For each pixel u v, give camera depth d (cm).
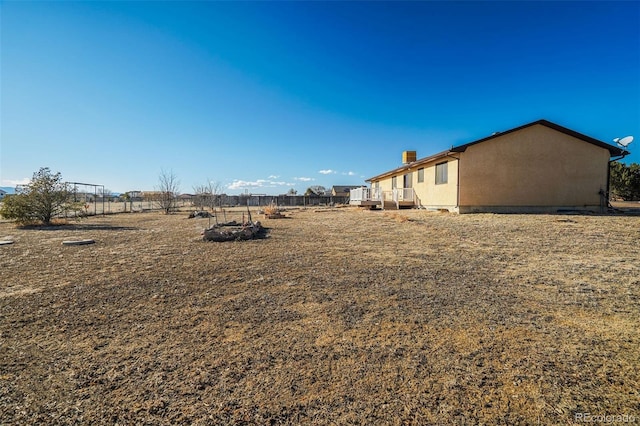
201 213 1862
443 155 1455
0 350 254
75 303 359
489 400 191
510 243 700
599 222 960
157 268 519
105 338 275
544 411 181
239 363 233
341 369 224
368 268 512
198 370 225
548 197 1409
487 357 239
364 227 1071
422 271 490
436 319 309
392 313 325
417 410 183
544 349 250
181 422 175
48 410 184
